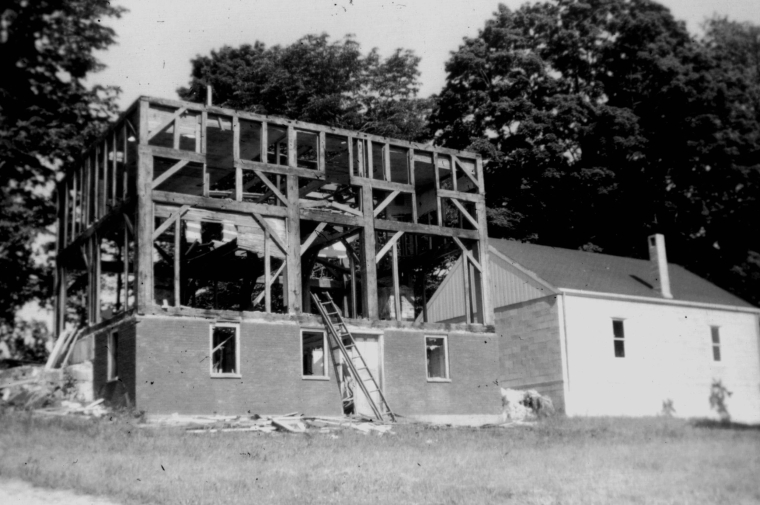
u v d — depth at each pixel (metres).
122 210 25.56
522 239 50.09
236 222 26.19
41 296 39.16
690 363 37.06
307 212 27.45
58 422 20.83
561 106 49.25
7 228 35.84
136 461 16.47
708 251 51.62
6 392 25.88
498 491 14.63
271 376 25.42
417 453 19.42
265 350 25.53
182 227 30.50
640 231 51.88
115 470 15.41
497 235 50.22
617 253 52.25
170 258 31.39
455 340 29.70
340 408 26.66
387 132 49.47
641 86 52.38
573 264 37.19
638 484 15.83
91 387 26.22
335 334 26.69
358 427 23.56
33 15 38.09
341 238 30.20
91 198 29.28
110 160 28.75
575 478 16.38
